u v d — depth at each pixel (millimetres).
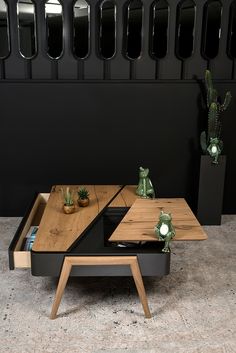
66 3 3396
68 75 3559
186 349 2070
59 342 2113
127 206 2850
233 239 3365
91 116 3648
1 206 3791
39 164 3725
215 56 3578
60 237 2391
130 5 3416
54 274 2256
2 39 3406
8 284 2652
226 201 3904
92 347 2078
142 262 2264
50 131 3654
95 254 2223
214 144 3406
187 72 3621
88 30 3441
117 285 2654
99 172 3789
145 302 2293
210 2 3443
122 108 3646
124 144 3738
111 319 2305
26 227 2658
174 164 3812
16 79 3488
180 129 3723
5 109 3564
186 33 3500
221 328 2240
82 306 2420
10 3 3354
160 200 2943
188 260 3002
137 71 3594
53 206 2855
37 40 3455
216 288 2637
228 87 3633
